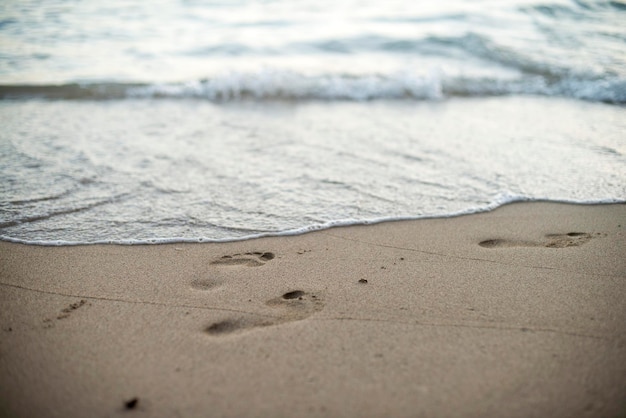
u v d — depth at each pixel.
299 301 1.71
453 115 3.38
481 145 2.78
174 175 2.49
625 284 1.75
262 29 5.87
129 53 4.99
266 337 1.58
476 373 1.46
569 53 4.57
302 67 4.61
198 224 2.11
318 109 3.63
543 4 5.98
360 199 2.28
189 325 1.63
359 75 4.25
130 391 1.44
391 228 2.09
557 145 2.76
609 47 4.65
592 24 5.37
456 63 4.72
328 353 1.53
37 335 1.59
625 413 1.38
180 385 1.45
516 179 2.42
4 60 4.63
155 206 2.23
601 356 1.50
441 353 1.52
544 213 2.17
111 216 2.16
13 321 1.64
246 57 4.96
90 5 6.34
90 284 1.79
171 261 1.90
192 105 3.75
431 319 1.63
